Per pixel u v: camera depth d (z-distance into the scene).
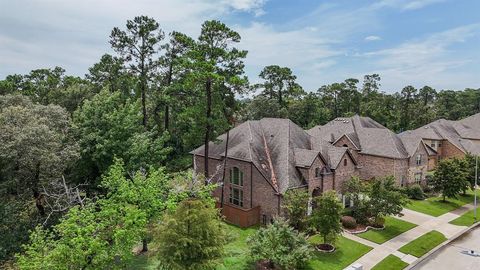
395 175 46.09
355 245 28.77
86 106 31.16
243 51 34.41
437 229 34.06
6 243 23.80
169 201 21.28
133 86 44.72
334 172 35.50
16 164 25.55
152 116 50.44
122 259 18.84
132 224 19.05
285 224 24.28
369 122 57.69
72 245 16.75
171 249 17.55
